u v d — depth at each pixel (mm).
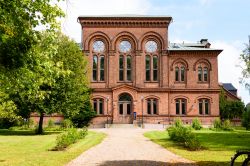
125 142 29203
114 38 59062
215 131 47438
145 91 58500
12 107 31859
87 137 34062
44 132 43031
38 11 12484
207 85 59688
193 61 59844
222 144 27422
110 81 58594
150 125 55906
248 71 36531
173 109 58812
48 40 13391
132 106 58156
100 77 58844
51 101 37781
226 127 50219
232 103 76812
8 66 12133
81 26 59125
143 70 59031
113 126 56031
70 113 40000
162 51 59188
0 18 11406
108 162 16719
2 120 52250
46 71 13406
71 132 27203
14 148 24078
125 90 58094
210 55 59875
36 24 12539
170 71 59562
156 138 33250
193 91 59250
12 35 11375
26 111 37906
